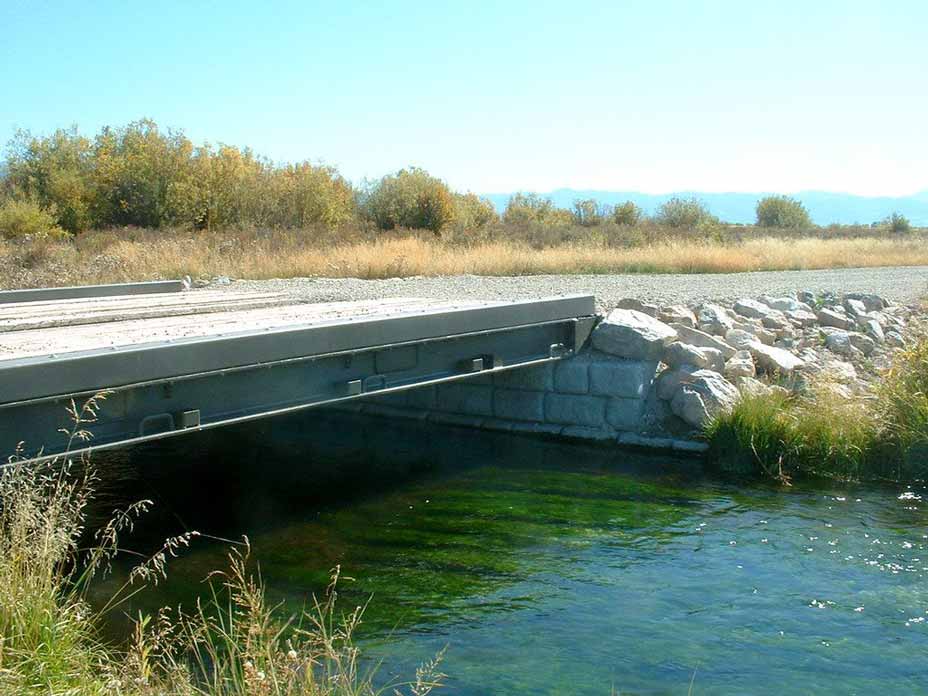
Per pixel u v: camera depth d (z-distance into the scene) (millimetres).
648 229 35188
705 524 6816
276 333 5727
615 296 13094
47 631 3502
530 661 4559
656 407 9555
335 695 3625
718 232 35281
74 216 34344
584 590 5523
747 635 4867
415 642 4789
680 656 4625
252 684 3230
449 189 36000
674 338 9930
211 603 5312
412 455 9211
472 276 18844
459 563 6035
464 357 8000
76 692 3256
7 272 18812
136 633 3959
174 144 36219
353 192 38281
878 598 5355
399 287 15523
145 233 29125
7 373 4223
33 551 3834
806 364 10180
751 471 8375
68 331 6367
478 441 9836
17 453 4379
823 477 8141
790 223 56750
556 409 9922
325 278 19016
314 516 7160
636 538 6512
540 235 29812
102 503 7594
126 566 5996
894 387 8711
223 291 13117
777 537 6488
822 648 4707
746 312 11688
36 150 37062
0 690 3096
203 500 7633
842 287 15648
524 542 6453
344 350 6309
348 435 10227
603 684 4316
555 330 9352
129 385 4824
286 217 35406
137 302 9539
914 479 8000
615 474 8352
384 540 6539
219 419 5566
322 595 5469
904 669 4473
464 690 4242
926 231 55375
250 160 38719
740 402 8812
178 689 3520
